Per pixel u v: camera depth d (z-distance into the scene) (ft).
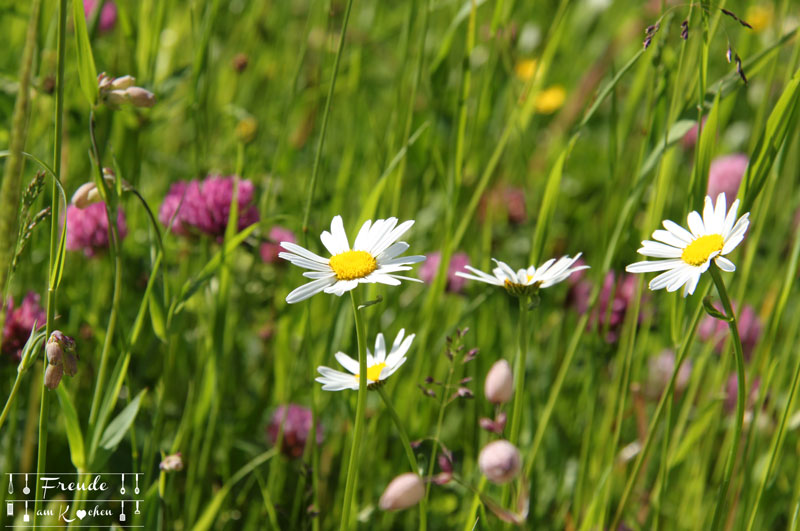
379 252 3.08
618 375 3.57
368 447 3.60
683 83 3.48
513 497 3.28
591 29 6.49
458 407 3.87
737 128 5.64
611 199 3.63
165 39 4.85
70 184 3.92
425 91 4.15
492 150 4.54
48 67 3.97
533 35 5.87
